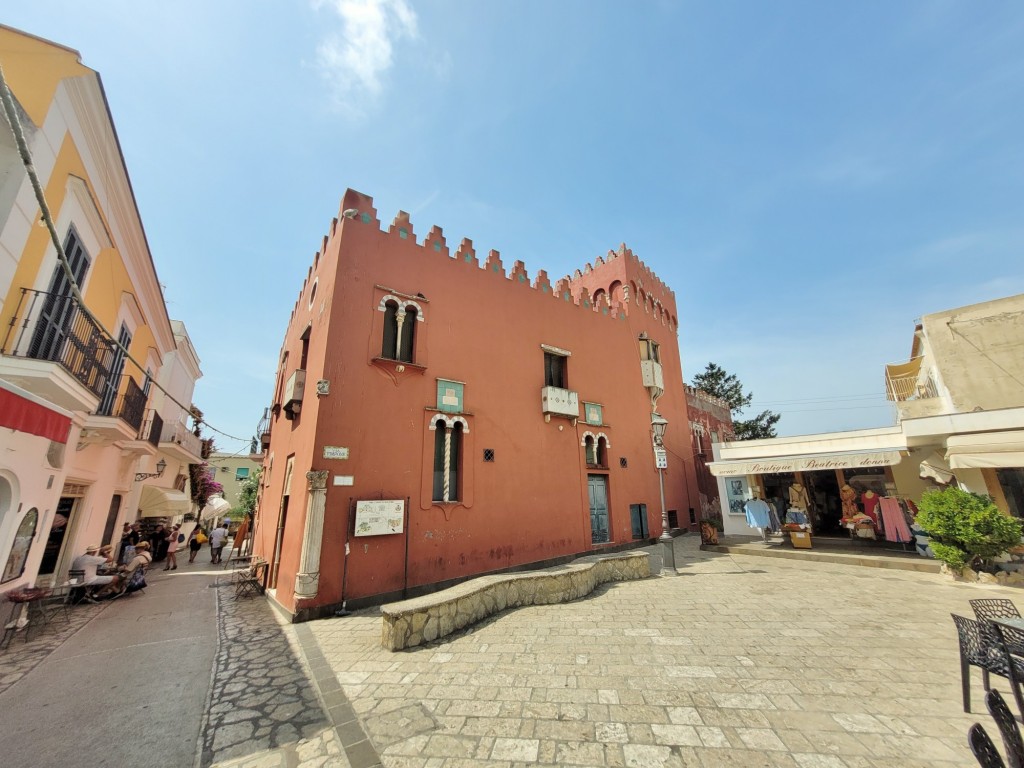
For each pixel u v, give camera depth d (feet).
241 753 12.84
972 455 32.60
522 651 19.94
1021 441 31.53
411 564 33.30
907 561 35.86
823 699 14.21
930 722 12.66
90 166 26.58
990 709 8.14
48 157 22.31
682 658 18.25
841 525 51.26
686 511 67.97
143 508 60.54
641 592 30.76
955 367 41.96
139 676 19.04
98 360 30.40
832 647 18.83
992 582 29.30
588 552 47.03
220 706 15.96
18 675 19.42
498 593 26.91
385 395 35.27
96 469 37.65
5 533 23.06
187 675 19.08
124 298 38.09
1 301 20.47
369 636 23.66
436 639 22.13
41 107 21.53
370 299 36.55
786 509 55.16
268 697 16.58
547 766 11.44
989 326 41.27
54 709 15.96
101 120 26.02
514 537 40.78
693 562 43.65
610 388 57.72
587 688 15.85
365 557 31.01
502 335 45.91
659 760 11.37
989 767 6.94
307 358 39.83
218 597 36.68
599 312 60.03
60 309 25.71
